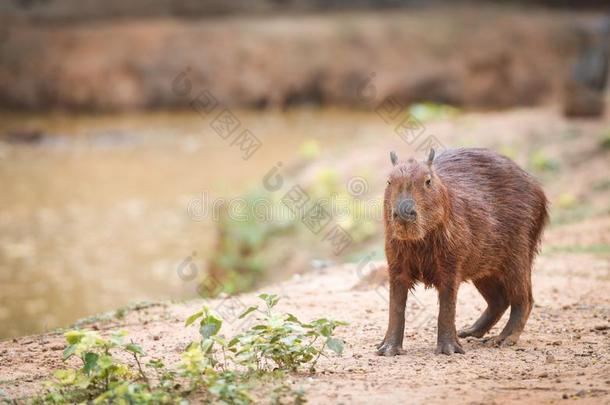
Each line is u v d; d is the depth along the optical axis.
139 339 8.02
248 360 6.59
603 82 21.47
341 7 38.97
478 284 8.17
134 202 21.19
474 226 7.45
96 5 36.72
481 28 35.47
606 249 12.55
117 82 33.50
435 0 39.72
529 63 34.56
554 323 8.58
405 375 6.56
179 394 6.08
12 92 33.00
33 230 19.08
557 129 20.61
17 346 8.02
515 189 7.95
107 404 5.84
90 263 17.03
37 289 15.48
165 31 34.72
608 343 7.70
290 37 34.91
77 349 6.18
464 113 32.38
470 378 6.46
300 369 6.78
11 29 34.56
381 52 34.62
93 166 24.59
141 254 17.69
